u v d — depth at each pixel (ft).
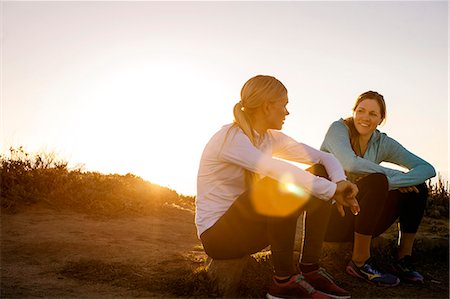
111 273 11.96
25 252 14.34
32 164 24.17
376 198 11.62
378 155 13.29
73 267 12.51
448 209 24.26
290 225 9.85
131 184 26.89
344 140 12.55
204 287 10.76
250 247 10.44
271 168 9.70
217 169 10.41
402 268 12.40
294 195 9.68
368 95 12.81
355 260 12.08
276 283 10.12
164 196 26.81
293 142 11.52
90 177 25.89
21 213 19.95
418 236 17.02
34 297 10.14
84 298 10.20
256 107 10.49
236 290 10.84
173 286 10.98
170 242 17.35
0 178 22.26
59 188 22.44
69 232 17.37
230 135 10.18
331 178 10.77
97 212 21.30
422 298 11.06
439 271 13.57
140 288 11.00
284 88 10.61
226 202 10.48
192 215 24.36
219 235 10.29
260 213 9.92
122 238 17.16
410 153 13.21
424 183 12.61
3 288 10.67
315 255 10.51
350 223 12.77
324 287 10.41
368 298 10.79
